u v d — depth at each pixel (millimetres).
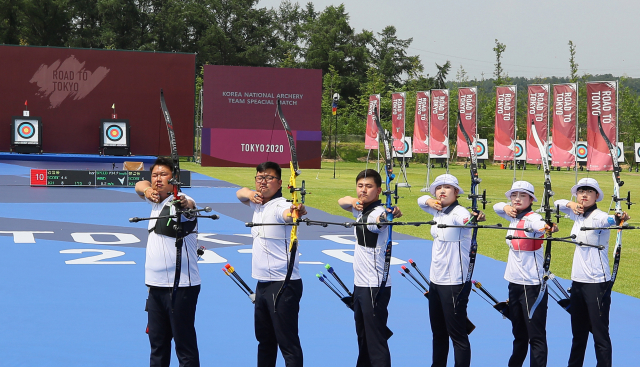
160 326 5457
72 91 39000
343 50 84625
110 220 16828
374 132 32406
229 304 8758
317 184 29938
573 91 20500
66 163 36688
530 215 6211
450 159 58750
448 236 5922
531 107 22625
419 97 27750
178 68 40188
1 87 38156
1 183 25266
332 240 14516
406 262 12125
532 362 6043
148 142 40219
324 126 59406
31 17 67562
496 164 59906
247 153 40812
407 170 45406
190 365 5352
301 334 7520
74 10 70500
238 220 17609
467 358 5855
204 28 81812
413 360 6684
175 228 5219
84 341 6992
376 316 5609
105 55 39312
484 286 10266
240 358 6590
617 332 7852
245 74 40438
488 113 63531
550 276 6137
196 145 44875
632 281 10906
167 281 5344
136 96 39812
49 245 12789
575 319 6500
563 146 20812
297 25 91812
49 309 8227
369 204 5766
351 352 6891
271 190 5609
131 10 73500
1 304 8375
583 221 6453
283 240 5559
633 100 62625
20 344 6812
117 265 11086
